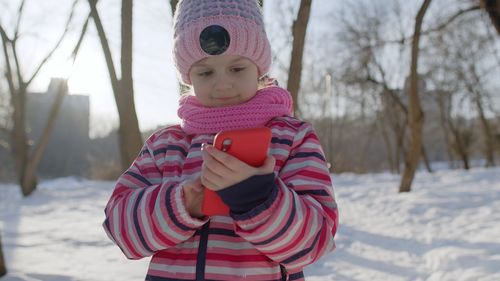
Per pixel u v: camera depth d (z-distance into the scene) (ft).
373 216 19.17
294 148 3.70
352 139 94.32
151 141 4.19
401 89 60.49
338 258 12.32
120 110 12.32
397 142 65.36
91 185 41.27
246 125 3.76
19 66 35.55
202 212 3.14
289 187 3.44
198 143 3.83
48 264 12.09
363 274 10.89
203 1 3.75
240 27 3.66
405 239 14.17
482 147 76.38
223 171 2.79
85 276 10.71
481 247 12.03
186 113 3.97
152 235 3.28
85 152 103.65
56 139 99.60
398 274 10.78
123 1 12.12
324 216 3.33
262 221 2.92
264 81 4.43
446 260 11.25
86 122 104.68
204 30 3.63
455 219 16.98
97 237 16.11
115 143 107.76
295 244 3.07
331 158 65.67
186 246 3.59
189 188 3.17
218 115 3.77
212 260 3.46
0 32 34.71
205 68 3.75
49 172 98.22
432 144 108.06
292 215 3.01
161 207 3.25
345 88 68.28
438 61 60.23
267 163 2.91
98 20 13.03
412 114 27.12
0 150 68.85
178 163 3.86
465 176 38.24
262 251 3.15
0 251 10.65
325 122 76.38
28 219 21.67
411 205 20.76
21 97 35.55
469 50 57.31
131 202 3.46
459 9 31.12
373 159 99.14
